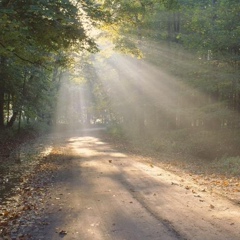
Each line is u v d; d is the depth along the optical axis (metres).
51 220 7.34
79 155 21.12
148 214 7.61
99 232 6.46
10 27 10.00
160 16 28.38
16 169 15.68
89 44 13.41
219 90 23.14
